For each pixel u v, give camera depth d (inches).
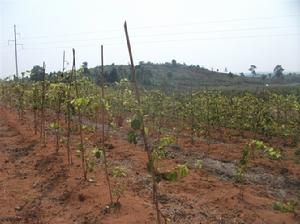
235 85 2605.8
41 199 363.6
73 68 401.4
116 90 812.0
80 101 327.6
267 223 310.3
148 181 406.0
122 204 325.7
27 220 323.3
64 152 502.6
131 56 220.1
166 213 319.0
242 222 311.4
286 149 610.5
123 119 797.2
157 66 3321.9
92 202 337.1
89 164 429.7
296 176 460.8
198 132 687.1
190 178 420.5
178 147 583.5
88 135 642.8
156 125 726.5
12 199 364.5
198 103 743.7
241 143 637.9
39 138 601.6
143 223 293.6
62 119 799.7
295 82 3021.7
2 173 444.1
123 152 528.4
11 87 892.6
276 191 410.6
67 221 315.0
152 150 234.4
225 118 725.9
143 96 769.6
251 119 690.8
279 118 757.9
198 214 323.9
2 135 662.5
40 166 461.4
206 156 541.3
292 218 320.5
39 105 629.9
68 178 401.4
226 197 362.0
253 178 449.7
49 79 569.6
